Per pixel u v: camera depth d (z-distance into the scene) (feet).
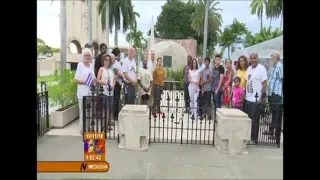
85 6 117.29
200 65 30.73
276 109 19.29
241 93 21.93
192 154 17.47
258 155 17.49
